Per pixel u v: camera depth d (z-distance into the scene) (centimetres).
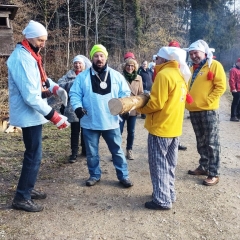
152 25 2866
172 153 364
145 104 343
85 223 331
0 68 912
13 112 331
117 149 417
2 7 910
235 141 679
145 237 308
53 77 1488
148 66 983
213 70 421
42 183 433
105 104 399
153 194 363
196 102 429
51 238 303
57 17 2134
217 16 3922
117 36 2708
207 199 390
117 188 419
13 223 327
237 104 916
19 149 597
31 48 324
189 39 3800
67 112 504
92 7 2392
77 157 549
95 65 399
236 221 340
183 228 325
